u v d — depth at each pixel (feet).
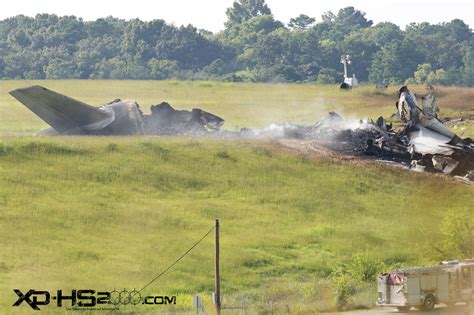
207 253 648.79
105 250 633.20
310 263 652.07
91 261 612.29
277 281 615.16
